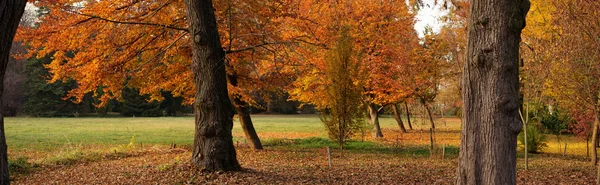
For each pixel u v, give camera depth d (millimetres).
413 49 20359
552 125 25891
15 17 3379
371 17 19984
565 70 10484
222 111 9633
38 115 54969
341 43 14477
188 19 9703
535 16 13641
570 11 9812
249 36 13398
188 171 9297
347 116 14656
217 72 9641
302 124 42844
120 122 44500
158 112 61812
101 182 9219
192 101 16406
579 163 13977
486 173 5461
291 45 15000
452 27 18859
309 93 19469
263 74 17172
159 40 13836
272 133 31141
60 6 11664
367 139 24484
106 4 12016
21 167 11570
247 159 14188
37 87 54906
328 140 22656
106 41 12484
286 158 14555
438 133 29875
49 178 10352
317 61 16500
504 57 5406
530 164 13555
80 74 12914
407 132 30922
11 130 30609
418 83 19844
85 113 60406
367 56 19609
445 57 20984
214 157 9461
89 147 19359
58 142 21828
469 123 5664
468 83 5699
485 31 5500
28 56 12312
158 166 10500
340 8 19234
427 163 13133
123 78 13500
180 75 15102
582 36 9797
